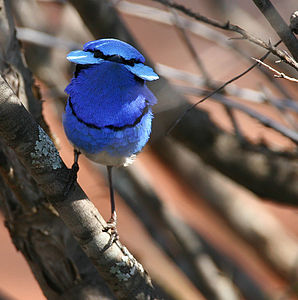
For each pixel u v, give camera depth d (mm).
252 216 11875
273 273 12102
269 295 11484
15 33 7465
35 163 5570
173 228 11273
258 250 11922
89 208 5848
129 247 11164
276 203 9656
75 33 11852
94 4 9391
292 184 9328
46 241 7430
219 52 13688
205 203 12039
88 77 5730
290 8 13211
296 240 12695
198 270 11070
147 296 6270
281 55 5477
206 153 9461
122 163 6051
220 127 9539
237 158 9352
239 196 11945
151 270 11094
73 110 5777
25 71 7535
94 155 5949
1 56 7262
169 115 9477
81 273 7453
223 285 11039
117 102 5727
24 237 7496
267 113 16203
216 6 11719
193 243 11297
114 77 5688
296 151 8992
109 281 6172
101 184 11547
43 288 7609
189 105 9469
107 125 5754
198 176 11812
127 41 9648
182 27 9242
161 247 11328
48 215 7363
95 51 5832
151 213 11414
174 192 19172
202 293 11031
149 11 10500
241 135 9219
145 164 19203
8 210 7477
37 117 7598
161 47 25422
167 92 9414
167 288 11055
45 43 10242
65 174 5715
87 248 5973
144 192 11328
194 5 18547
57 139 7953
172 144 11438
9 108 5324
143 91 5918
